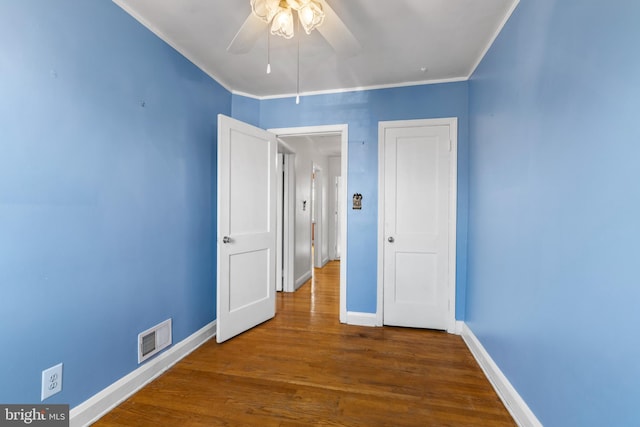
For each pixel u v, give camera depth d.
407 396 1.85
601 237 1.05
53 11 1.42
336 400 1.81
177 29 2.06
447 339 2.69
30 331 1.36
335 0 1.77
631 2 0.93
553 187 1.35
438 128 2.85
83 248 1.58
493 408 1.75
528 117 1.58
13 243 1.29
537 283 1.47
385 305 2.99
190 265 2.45
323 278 5.14
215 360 2.30
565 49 1.26
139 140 1.93
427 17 1.92
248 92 3.11
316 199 6.09
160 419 1.65
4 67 1.25
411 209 2.92
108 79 1.71
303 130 3.13
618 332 0.98
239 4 1.80
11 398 1.29
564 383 1.26
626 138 0.95
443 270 2.86
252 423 1.62
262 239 3.00
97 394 1.66
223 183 2.56
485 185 2.27
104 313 1.70
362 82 2.89
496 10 1.84
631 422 0.93
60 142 1.46
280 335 2.76
